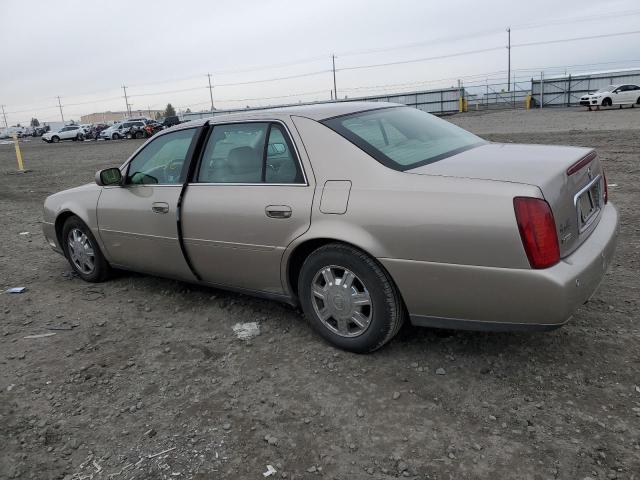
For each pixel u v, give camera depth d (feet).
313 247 12.21
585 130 58.44
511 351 11.62
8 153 114.83
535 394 10.09
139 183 15.79
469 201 9.84
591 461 8.34
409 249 10.42
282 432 9.62
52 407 10.95
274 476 8.59
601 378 10.40
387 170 10.99
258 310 14.92
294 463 8.84
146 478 8.74
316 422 9.82
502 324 10.13
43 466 9.22
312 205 11.60
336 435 9.43
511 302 9.76
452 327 10.71
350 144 11.57
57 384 11.82
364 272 11.14
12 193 44.32
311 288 12.21
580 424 9.18
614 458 8.36
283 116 12.69
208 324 14.33
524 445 8.80
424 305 10.72
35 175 58.85
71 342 13.89
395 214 10.50
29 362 12.95
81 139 174.19
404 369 11.29
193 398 10.89
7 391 11.68
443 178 10.36
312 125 12.16
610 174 30.68
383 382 10.90
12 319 15.70
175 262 15.02
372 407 10.12
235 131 13.50
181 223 14.23
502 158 11.27
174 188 14.48
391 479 8.32
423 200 10.27
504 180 9.85
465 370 11.07
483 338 12.25
